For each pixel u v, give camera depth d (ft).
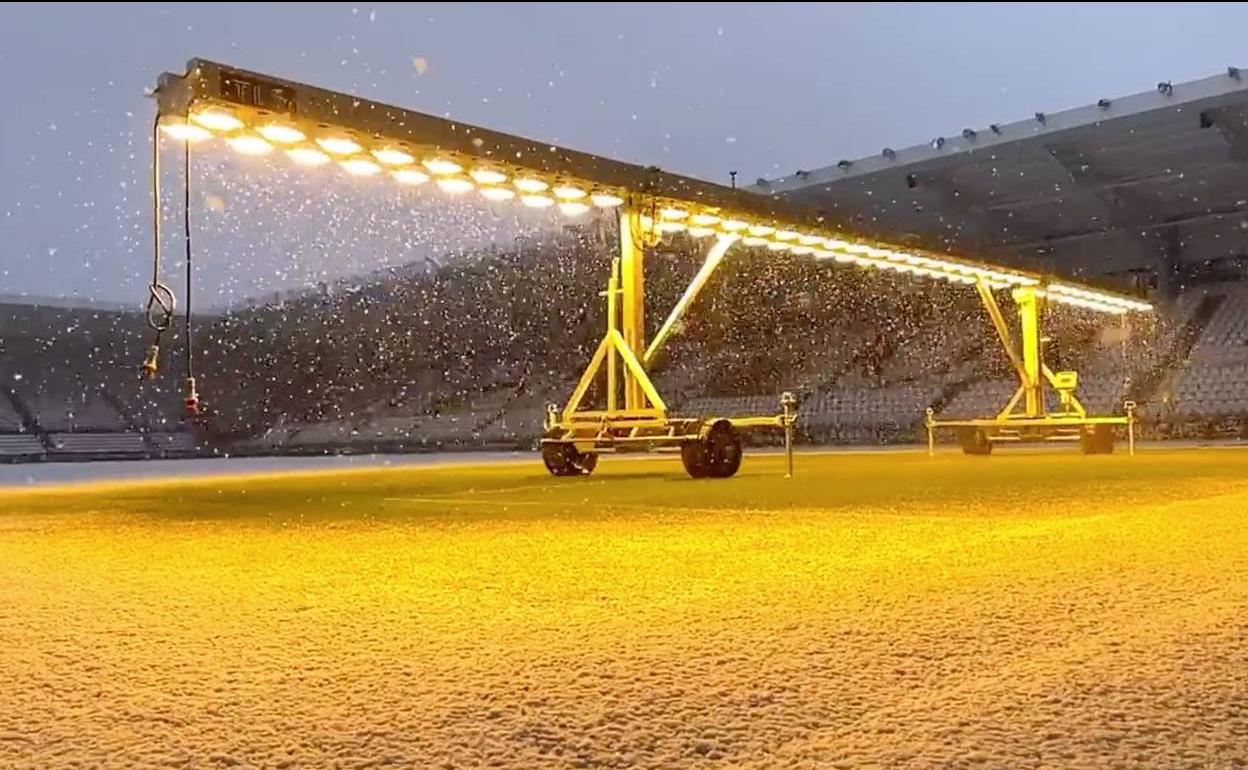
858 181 105.91
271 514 30.14
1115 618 12.47
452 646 11.61
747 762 7.87
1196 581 14.82
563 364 135.85
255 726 8.86
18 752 8.31
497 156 35.65
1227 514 23.93
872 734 8.46
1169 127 89.04
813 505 28.55
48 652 11.68
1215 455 59.26
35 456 131.03
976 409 113.50
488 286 138.00
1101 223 109.09
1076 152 95.61
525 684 9.96
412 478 52.95
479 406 141.90
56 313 139.33
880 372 126.11
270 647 11.73
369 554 19.75
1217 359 104.83
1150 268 114.01
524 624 12.71
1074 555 17.58
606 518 26.05
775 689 9.72
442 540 21.85
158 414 149.59
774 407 126.93
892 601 13.75
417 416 146.30
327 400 151.02
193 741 8.52
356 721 8.94
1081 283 70.33
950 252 57.47
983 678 10.05
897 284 127.54
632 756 8.02
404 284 142.82
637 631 12.18
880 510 26.71
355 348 149.89
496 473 56.65
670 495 33.63
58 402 144.36
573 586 15.43
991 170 100.58
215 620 13.35
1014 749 8.07
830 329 131.13
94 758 8.15
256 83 29.43
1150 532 20.56
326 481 51.96
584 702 9.36
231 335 151.43
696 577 16.05
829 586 15.01
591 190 40.04
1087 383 110.52
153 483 56.13
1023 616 12.66
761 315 133.18
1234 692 9.48
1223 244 110.83
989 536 20.59
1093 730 8.49
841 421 120.98
